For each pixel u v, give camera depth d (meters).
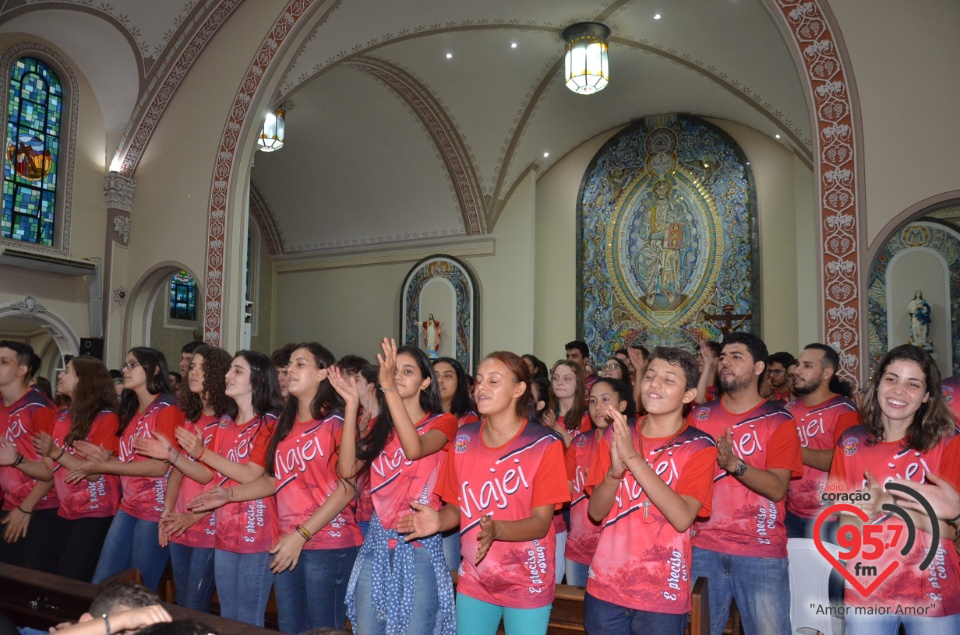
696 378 2.85
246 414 3.86
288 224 15.63
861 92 6.39
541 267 13.72
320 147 13.83
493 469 2.87
